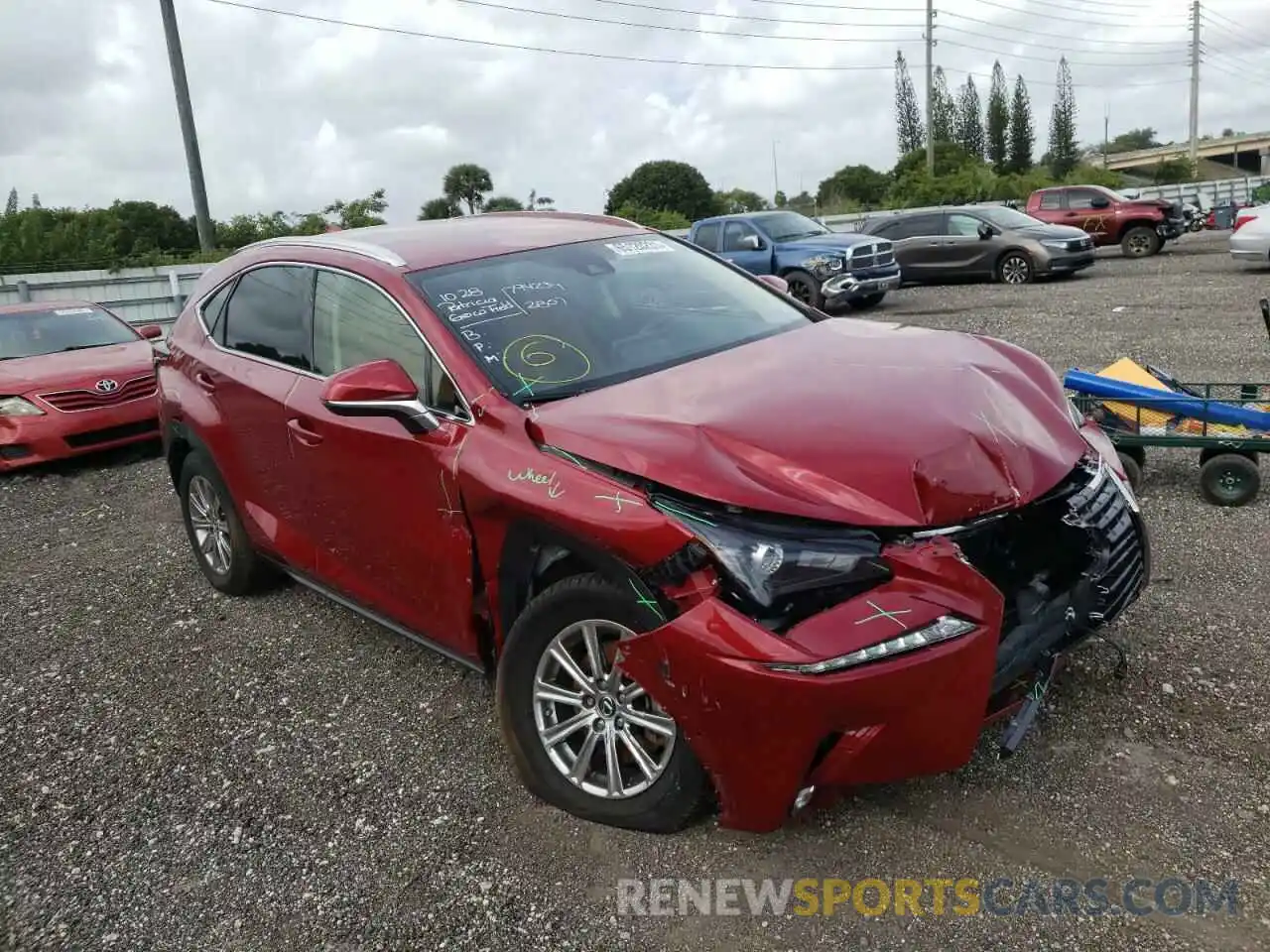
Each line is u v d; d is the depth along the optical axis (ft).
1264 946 8.04
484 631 11.54
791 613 8.48
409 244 13.76
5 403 28.71
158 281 64.23
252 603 17.37
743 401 10.18
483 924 9.19
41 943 9.61
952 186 141.38
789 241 52.34
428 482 11.27
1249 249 52.29
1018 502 9.29
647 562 8.97
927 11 145.07
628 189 168.66
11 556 22.04
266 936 9.38
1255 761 10.23
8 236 84.33
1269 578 14.46
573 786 10.25
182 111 89.97
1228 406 17.38
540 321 12.29
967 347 12.16
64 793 12.18
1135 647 12.64
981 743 10.89
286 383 13.96
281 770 12.12
